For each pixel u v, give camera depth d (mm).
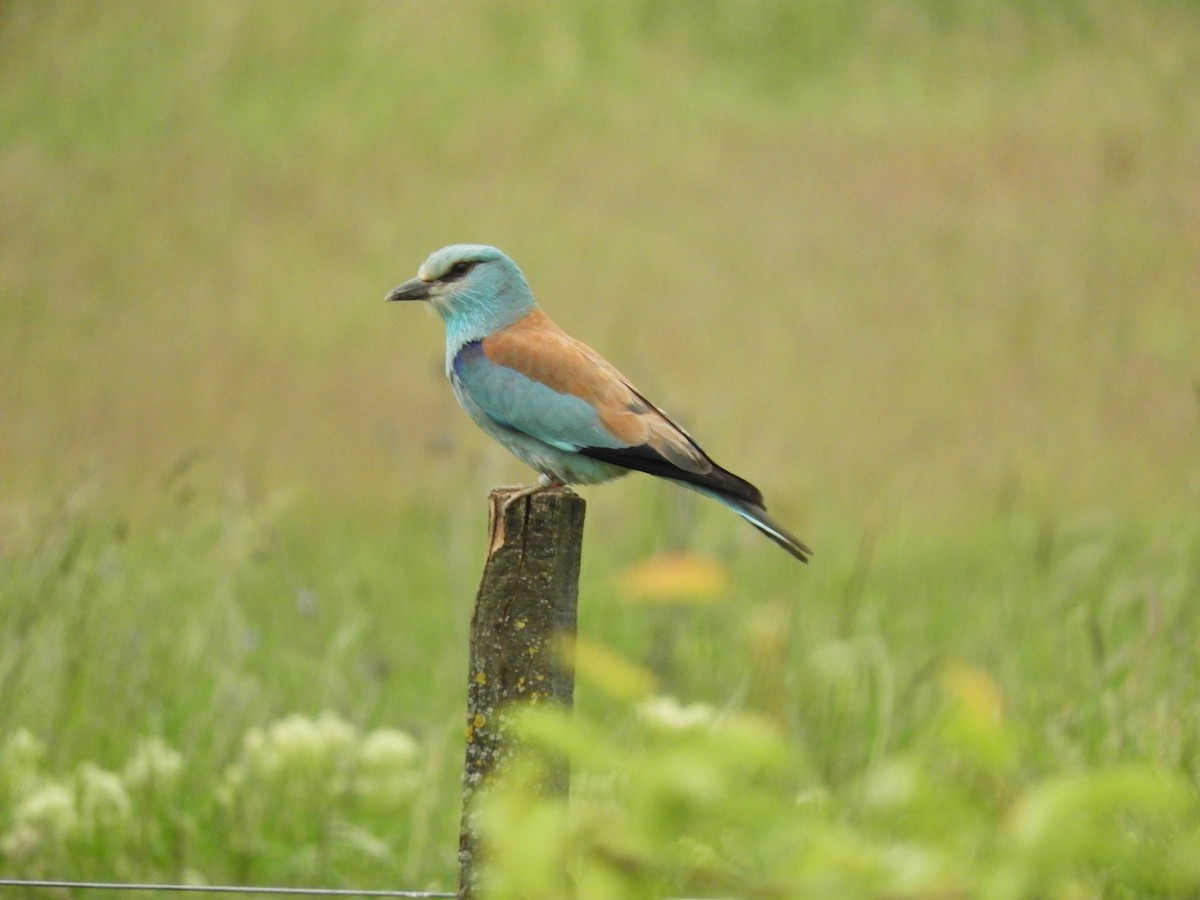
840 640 8938
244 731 8570
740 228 21938
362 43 27906
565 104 26219
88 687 8797
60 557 9281
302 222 22516
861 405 16797
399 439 16047
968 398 16969
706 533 11969
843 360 18125
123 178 23500
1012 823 2598
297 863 7957
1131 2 27578
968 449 15633
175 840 7762
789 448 15805
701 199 22797
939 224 21328
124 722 8664
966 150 23609
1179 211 20953
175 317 19891
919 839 2801
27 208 22766
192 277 21078
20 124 25312
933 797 2801
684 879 2885
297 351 18984
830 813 5770
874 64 27016
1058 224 21078
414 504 13875
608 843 2801
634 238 21562
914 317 19016
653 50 27891
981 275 19969
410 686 9805
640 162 24141
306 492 14266
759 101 26188
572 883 2973
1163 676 7820
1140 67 25672
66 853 7734
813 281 20250
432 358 18922
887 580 11930
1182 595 8805
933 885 2629
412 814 8242
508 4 29250
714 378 17750
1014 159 23219
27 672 8641
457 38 28359
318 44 27922
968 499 14422
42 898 7621
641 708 6945
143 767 8172
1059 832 2496
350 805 8172
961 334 18453
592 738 2816
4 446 15672
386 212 22750
